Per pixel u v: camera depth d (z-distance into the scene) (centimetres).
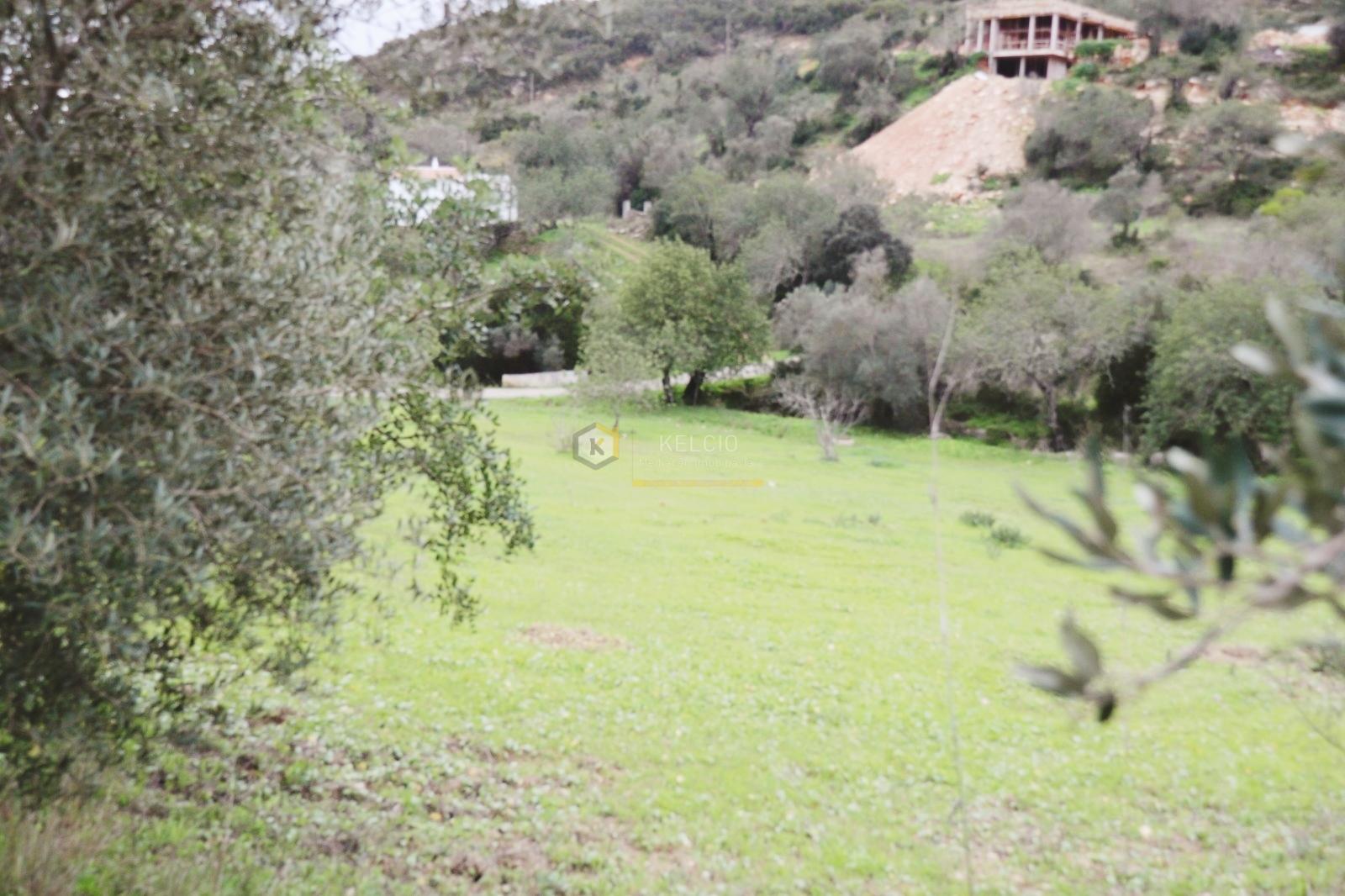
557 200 10700
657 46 19288
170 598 650
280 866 914
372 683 1527
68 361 584
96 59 576
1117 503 2133
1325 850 1217
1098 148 11350
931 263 8450
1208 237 8788
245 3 645
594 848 1109
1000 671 1973
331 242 734
